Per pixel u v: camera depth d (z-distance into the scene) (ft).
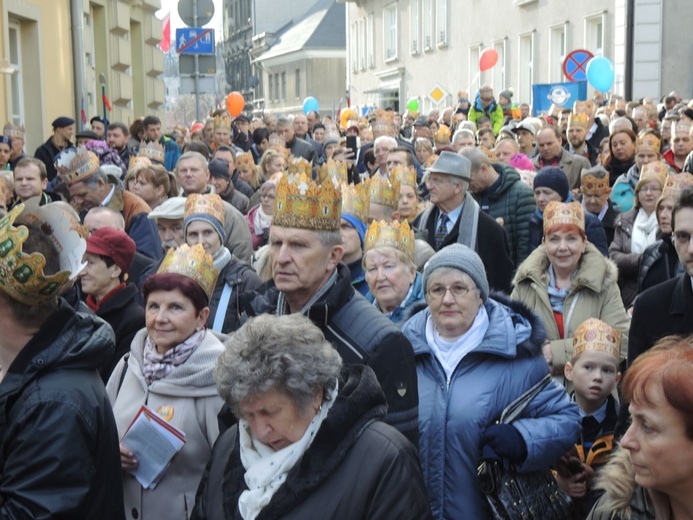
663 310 15.40
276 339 9.83
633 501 9.54
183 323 14.10
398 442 10.13
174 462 13.73
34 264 10.13
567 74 70.85
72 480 10.14
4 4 47.06
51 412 10.15
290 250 12.73
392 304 17.47
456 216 24.98
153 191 28.04
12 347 10.55
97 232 17.37
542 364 14.14
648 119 53.67
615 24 95.40
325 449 9.91
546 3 111.75
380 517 9.79
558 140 36.27
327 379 9.91
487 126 53.11
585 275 19.84
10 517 9.93
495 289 24.63
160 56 90.58
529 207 27.76
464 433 13.79
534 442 13.37
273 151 39.65
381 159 35.47
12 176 29.14
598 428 17.22
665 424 8.93
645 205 25.46
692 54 92.02
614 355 17.10
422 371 14.53
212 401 13.92
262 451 10.10
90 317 10.95
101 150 37.19
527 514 13.26
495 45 127.85
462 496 13.74
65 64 57.26
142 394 14.20
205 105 183.73
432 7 153.38
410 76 165.68
